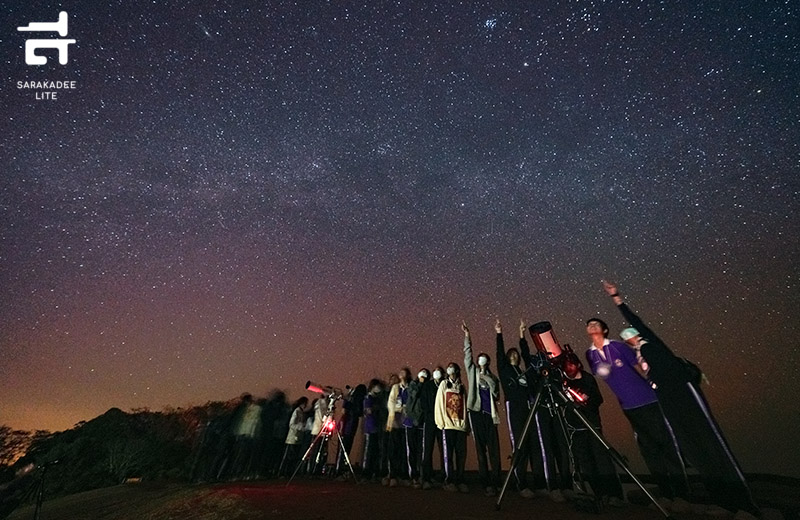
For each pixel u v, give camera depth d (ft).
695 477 24.07
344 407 34.99
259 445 37.96
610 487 17.60
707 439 15.33
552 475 19.70
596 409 18.83
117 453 54.29
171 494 24.84
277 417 39.78
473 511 16.52
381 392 31.53
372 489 23.08
